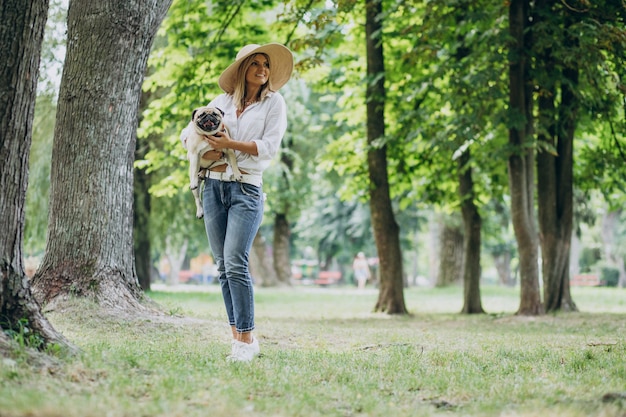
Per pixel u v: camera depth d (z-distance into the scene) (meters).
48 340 5.08
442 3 12.88
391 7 14.47
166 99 15.20
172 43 15.50
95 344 6.16
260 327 9.47
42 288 8.54
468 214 15.91
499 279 50.12
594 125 14.85
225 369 5.23
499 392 4.71
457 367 5.85
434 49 13.36
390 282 15.09
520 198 13.31
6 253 5.03
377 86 15.16
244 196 5.72
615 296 23.42
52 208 8.79
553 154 13.74
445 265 28.88
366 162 17.67
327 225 43.22
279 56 5.96
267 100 5.94
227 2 14.74
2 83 4.95
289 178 30.89
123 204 8.95
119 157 8.90
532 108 13.48
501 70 12.96
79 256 8.63
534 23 13.27
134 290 8.98
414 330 10.27
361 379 5.10
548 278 14.18
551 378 5.29
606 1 12.85
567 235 14.23
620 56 12.42
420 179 17.95
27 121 5.10
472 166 15.97
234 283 5.76
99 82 8.72
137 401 4.05
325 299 21.94
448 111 16.17
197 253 45.75
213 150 5.70
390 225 15.19
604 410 4.01
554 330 10.41
